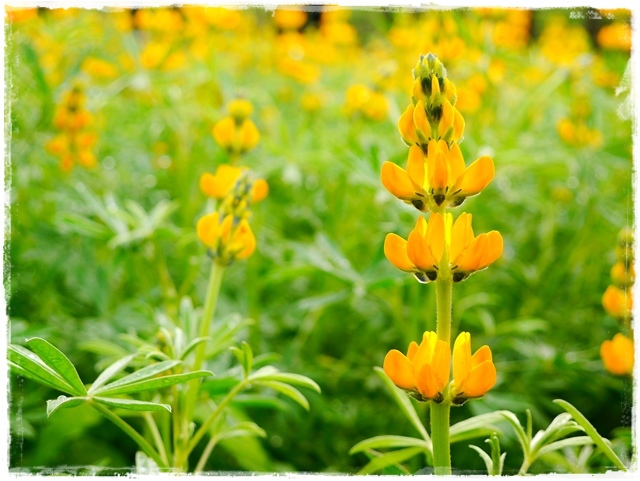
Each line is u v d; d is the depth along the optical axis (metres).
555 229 1.41
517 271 1.21
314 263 0.91
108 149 1.50
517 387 1.02
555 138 1.52
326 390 1.09
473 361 0.57
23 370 0.58
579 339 1.18
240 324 0.77
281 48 1.79
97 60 1.40
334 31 1.78
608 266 1.29
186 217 1.26
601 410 1.02
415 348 0.57
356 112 1.29
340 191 1.31
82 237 1.12
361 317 1.21
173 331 0.77
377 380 1.07
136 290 1.22
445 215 0.57
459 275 0.57
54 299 1.13
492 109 1.42
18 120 1.18
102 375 0.61
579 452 0.75
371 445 0.67
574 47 1.60
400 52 1.48
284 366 1.03
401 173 0.57
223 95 1.38
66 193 1.21
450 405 0.57
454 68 1.37
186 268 1.19
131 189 1.40
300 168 1.36
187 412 0.69
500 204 1.33
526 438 0.64
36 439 0.94
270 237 1.25
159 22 1.38
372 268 0.91
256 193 0.75
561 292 1.31
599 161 1.25
